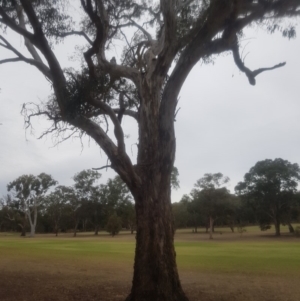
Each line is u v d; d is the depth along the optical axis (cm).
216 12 1164
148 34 1522
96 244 5528
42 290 1520
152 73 1243
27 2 1173
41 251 3850
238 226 10194
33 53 1380
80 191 9956
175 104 1211
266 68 1273
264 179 8425
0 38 1332
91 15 1139
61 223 10444
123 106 1334
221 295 1421
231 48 1255
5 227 12369
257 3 1194
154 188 1168
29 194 9681
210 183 8219
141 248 1155
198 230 12462
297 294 1456
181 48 1277
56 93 1246
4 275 1967
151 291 1122
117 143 1170
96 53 1216
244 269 2295
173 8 1219
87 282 1739
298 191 8406
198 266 2455
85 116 1247
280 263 2666
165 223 1161
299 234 8275
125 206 10031
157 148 1186
